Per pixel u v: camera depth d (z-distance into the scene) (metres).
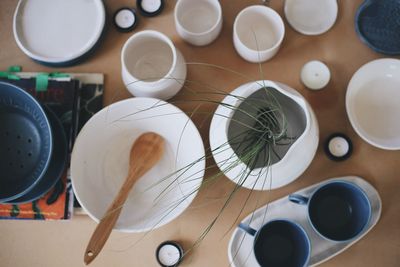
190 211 0.69
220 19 0.68
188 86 0.71
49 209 0.67
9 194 0.67
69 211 0.67
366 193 0.67
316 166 0.69
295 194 0.66
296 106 0.59
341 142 0.69
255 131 0.58
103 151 0.68
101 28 0.69
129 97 0.72
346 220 0.66
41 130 0.68
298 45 0.72
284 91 0.55
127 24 0.73
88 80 0.71
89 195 0.64
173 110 0.63
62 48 0.72
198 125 0.70
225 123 0.56
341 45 0.72
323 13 0.74
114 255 0.68
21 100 0.66
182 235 0.68
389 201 0.68
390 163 0.69
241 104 0.58
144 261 0.68
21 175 0.68
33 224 0.69
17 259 0.68
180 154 0.67
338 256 0.67
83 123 0.70
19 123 0.69
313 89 0.70
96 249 0.58
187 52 0.72
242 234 0.67
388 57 0.72
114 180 0.68
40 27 0.72
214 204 0.69
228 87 0.71
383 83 0.70
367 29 0.73
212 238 0.68
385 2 0.73
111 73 0.72
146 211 0.66
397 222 0.68
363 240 0.68
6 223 0.69
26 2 0.73
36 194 0.63
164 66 0.72
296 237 0.64
